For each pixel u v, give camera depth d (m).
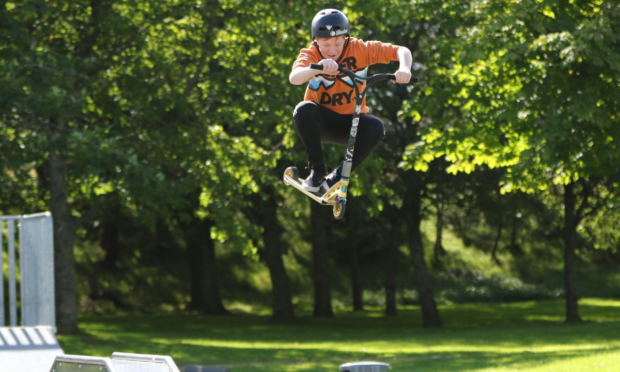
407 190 98.50
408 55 18.70
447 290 173.25
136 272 161.25
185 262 169.88
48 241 39.03
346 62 19.09
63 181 69.75
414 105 64.81
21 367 33.97
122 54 64.75
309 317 128.62
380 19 75.25
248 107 68.56
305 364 58.97
